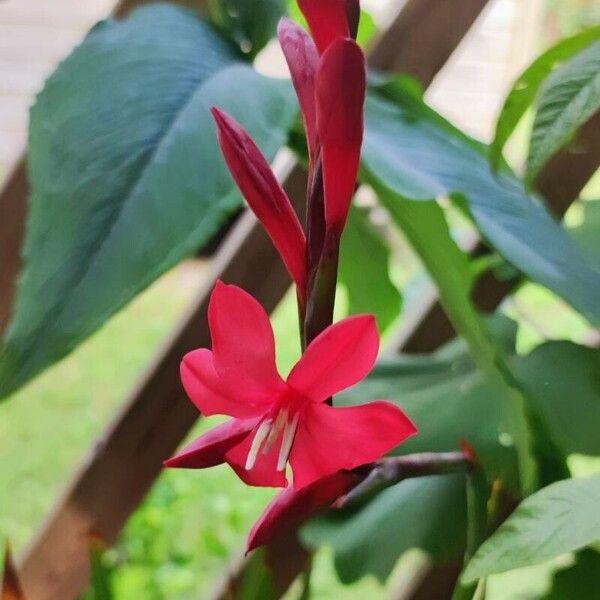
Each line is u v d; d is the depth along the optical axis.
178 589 0.74
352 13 0.39
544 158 0.38
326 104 0.35
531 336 0.81
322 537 0.54
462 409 0.52
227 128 0.37
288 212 0.37
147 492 0.66
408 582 0.66
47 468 0.76
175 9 0.48
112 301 0.39
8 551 0.49
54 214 0.41
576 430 0.49
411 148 0.50
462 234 0.66
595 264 0.53
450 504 0.53
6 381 0.39
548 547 0.36
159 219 0.41
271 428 0.34
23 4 0.75
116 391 0.79
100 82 0.44
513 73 0.77
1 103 0.75
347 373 0.34
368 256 0.60
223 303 0.34
